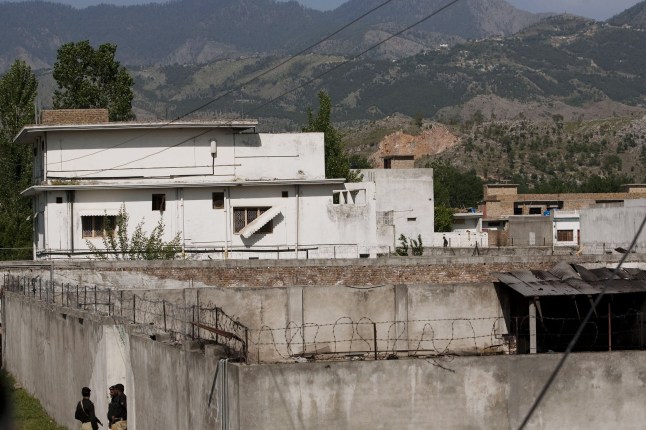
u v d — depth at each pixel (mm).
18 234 65688
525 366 21484
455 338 36281
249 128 56312
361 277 43844
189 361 21141
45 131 53469
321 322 37906
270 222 54625
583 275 37156
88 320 27562
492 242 81938
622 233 53438
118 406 24594
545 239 81062
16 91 69812
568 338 36875
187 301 37062
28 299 37281
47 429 30391
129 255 52062
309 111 76312
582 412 21812
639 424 21984
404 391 20688
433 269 43688
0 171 68812
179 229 53594
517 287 36250
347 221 55344
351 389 20328
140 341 24391
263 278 43906
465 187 153500
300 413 19984
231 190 54094
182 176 54219
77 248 52812
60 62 70562
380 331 38000
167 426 22484
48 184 53125
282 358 36719
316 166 55406
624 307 36656
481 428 21156
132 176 54000
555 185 181750
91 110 55625
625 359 22031
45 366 33781
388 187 78938
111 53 71125
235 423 19641
